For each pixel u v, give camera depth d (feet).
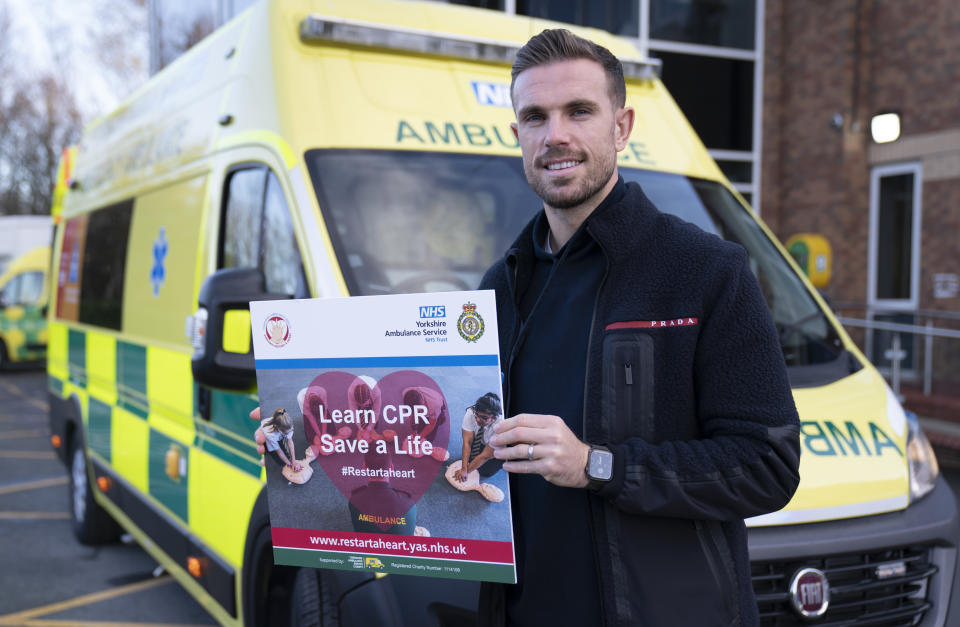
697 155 11.84
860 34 33.30
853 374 9.71
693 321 4.79
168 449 12.35
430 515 5.10
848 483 7.95
